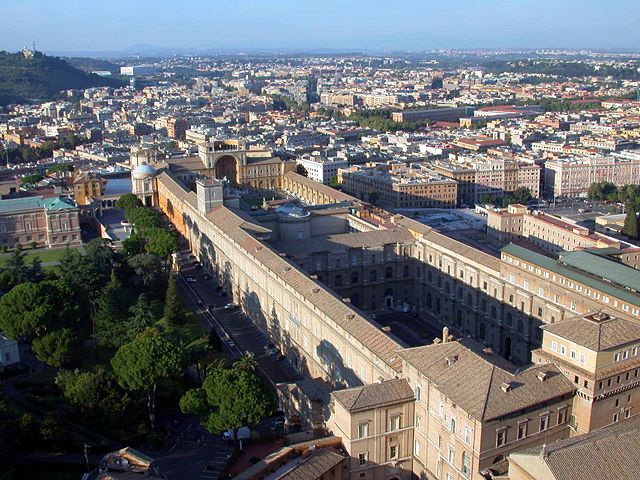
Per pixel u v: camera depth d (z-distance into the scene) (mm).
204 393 188125
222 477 170625
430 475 168750
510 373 160750
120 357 196000
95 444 181125
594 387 162125
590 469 130000
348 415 164375
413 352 174125
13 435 172500
